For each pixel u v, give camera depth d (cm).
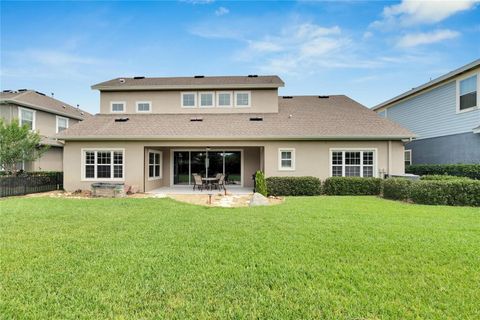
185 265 434
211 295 341
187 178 1819
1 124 1419
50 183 1554
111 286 364
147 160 1530
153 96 1778
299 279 384
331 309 309
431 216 790
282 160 1466
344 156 1450
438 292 345
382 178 1365
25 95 1975
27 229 654
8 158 1435
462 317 294
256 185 1346
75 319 294
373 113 1683
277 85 1716
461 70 1367
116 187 1325
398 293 343
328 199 1171
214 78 1947
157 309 311
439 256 464
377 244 529
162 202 1085
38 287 362
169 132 1454
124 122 1602
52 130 2095
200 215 826
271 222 723
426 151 1706
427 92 1695
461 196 990
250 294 344
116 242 554
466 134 1386
